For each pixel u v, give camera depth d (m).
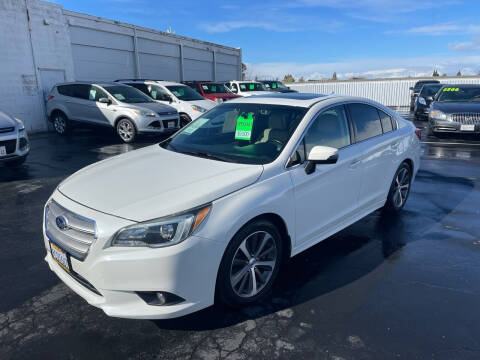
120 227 2.34
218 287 2.65
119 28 16.47
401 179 4.83
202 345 2.48
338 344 2.49
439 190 6.03
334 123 3.71
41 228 4.47
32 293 3.09
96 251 2.36
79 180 3.04
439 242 4.10
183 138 3.86
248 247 2.82
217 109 4.10
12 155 6.81
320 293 3.09
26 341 2.51
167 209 2.42
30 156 8.65
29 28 12.55
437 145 10.12
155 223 2.36
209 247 2.47
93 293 2.49
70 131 12.02
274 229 2.96
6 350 2.43
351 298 3.03
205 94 15.39
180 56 20.91
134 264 2.31
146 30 18.06
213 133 3.74
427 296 3.06
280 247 3.08
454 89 11.70
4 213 4.96
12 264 3.59
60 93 11.77
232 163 3.09
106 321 2.73
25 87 12.59
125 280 2.34
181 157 3.32
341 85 31.73
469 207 5.23
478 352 2.42
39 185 6.25
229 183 2.71
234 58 26.91
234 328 2.65
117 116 10.62
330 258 3.71
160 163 3.20
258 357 2.38
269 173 2.94
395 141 4.46
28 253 3.82
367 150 3.96
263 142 3.33
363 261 3.66
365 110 4.21
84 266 2.41
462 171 7.29
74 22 14.27
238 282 2.81
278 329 2.64
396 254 3.81
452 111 10.48
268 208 2.81
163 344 2.49
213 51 23.94
